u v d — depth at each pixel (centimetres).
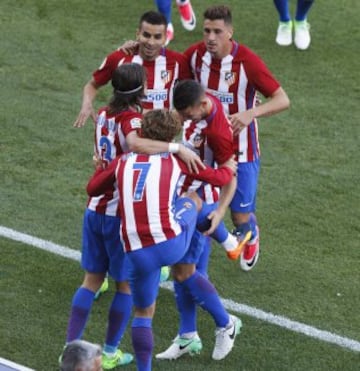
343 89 4088
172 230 2152
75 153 3488
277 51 4384
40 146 3516
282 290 2725
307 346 2467
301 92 4044
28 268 2755
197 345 2406
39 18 4609
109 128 2252
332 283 2766
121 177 2150
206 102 2311
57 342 2433
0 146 3494
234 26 4619
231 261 2864
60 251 2855
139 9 4744
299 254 2925
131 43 2652
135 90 2239
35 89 3953
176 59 2648
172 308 2617
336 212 3184
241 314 2594
